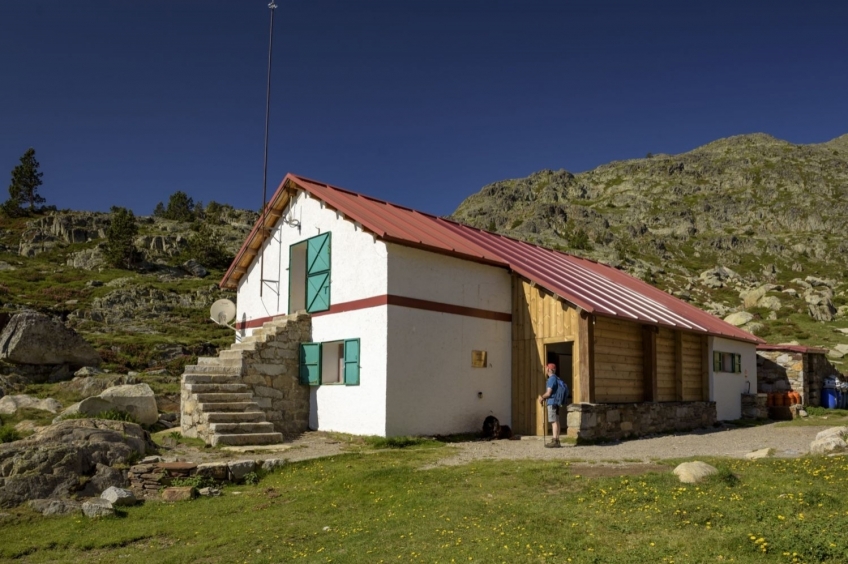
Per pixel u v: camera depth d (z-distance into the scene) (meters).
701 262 124.12
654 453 12.05
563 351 18.81
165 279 62.12
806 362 23.97
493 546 6.16
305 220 17.73
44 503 8.68
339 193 17.69
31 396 15.91
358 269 15.42
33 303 42.34
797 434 15.97
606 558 5.59
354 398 15.06
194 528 7.96
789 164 180.62
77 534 7.78
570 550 5.90
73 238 79.56
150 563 6.77
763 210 154.75
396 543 6.61
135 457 10.58
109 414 14.16
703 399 19.66
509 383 16.80
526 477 9.03
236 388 15.22
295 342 16.73
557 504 7.50
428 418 14.87
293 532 7.54
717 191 175.25
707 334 19.53
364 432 14.62
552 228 149.88
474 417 15.83
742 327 38.62
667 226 151.88
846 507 6.59
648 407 16.38
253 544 7.19
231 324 22.23
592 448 13.04
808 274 108.25
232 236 92.31
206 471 10.18
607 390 15.88
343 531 7.38
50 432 10.36
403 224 16.48
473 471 9.77
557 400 13.37
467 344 15.93
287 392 16.34
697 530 6.19
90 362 21.22
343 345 15.66
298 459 11.41
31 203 100.25
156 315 43.62
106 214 98.31
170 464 10.10
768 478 8.05
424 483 9.23
